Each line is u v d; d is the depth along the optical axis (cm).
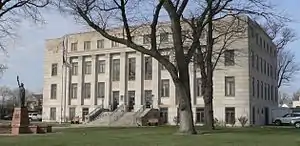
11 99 12988
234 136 2594
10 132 3544
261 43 6931
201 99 6356
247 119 5922
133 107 6950
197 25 2961
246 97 5988
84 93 7612
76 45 7819
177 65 2788
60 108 7856
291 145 1956
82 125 6050
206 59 3953
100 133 3155
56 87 8006
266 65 7319
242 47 5997
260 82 6750
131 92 7100
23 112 3591
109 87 7312
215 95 6209
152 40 2748
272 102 7731
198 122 6325
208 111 3734
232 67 6106
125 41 2778
